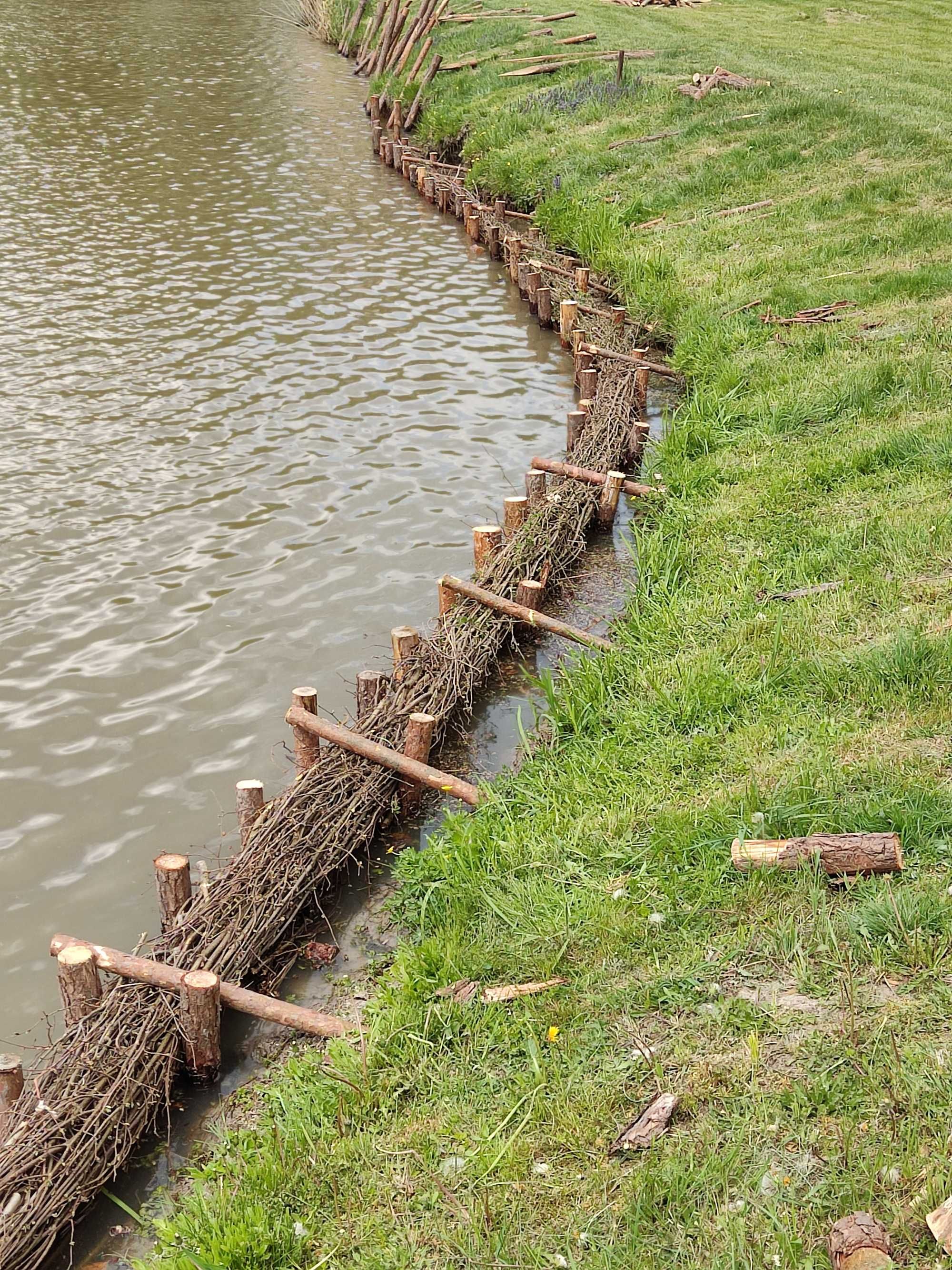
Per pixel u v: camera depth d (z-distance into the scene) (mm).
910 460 9523
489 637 8695
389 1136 4766
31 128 25125
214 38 35781
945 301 12547
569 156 20391
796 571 8484
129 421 12859
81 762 7930
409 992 5484
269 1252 4352
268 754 8039
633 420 12461
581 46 26562
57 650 9070
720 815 5941
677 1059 4742
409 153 23391
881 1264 3639
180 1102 5551
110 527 10797
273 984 6082
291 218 20469
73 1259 4852
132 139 24812
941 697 6461
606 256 16594
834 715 6691
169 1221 4828
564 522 10180
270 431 12742
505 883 6109
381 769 7211
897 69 22875
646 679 7668
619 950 5398
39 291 16531
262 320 15922
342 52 34156
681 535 9633
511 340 15680
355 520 10992
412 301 16938
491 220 19125
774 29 28156
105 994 5781
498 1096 4824
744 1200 4059
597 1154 4438
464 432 12898
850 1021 4617
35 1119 5020
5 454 12039
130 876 7023
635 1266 3938
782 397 11352
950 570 7824
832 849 5465
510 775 7422
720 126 19781
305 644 9188
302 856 6512
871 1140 4172
